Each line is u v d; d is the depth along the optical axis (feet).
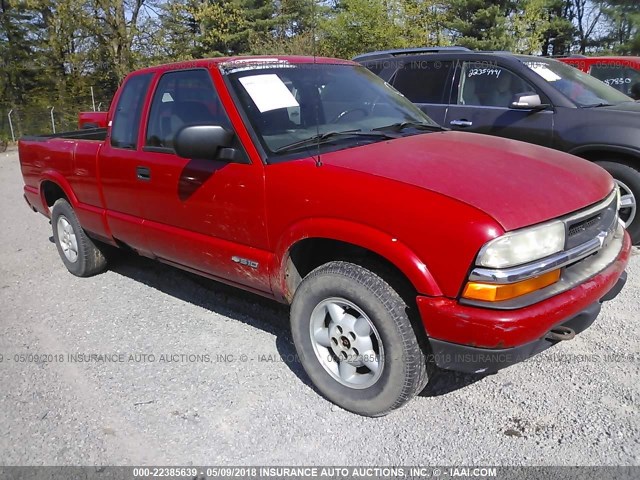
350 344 9.74
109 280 17.21
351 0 71.87
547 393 10.28
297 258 10.50
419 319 8.98
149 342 13.03
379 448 9.16
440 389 10.64
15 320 14.69
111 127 14.48
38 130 91.09
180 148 10.50
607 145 16.79
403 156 10.00
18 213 28.37
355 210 9.07
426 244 8.41
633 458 8.58
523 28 88.43
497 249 8.02
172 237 12.70
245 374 11.46
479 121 19.79
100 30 93.30
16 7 93.35
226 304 14.93
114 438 9.73
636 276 15.10
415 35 79.66
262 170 10.39
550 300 8.39
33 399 10.98
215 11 97.60
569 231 8.91
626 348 11.59
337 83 12.89
